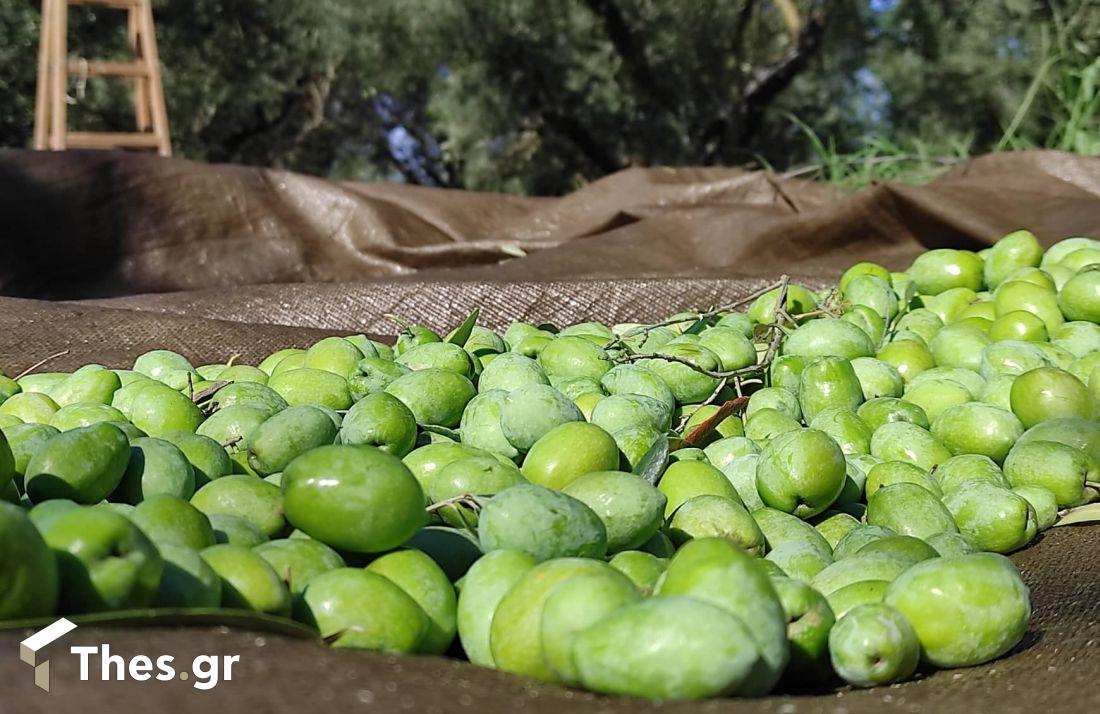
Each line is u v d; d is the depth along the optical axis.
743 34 14.87
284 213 5.61
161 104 10.39
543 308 3.98
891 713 1.32
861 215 4.75
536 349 2.90
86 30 14.55
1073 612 1.85
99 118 15.01
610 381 2.55
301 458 1.56
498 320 3.97
